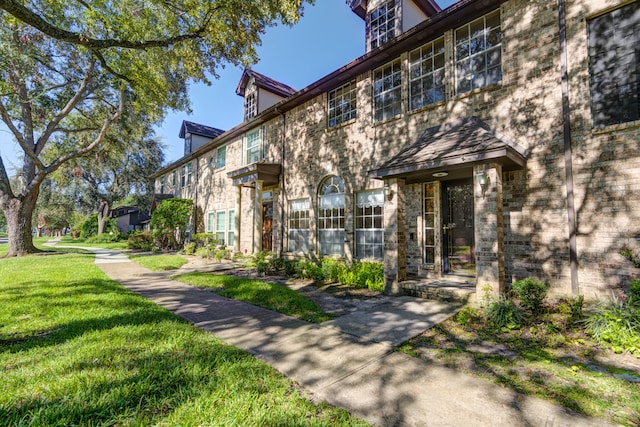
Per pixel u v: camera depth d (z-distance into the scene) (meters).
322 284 7.86
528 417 2.38
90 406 2.40
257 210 11.65
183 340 3.88
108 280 8.30
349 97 9.57
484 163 5.37
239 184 12.95
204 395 2.59
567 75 5.32
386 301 6.06
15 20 6.64
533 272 5.58
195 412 2.37
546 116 5.56
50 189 33.38
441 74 7.30
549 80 5.55
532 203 5.65
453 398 2.66
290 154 11.53
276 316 5.16
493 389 2.80
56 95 16.08
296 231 11.23
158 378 2.89
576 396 2.66
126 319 4.73
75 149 20.98
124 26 7.87
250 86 15.03
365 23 10.22
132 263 12.69
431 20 6.92
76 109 17.62
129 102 15.34
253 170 11.40
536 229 5.58
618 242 4.70
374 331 4.35
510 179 5.93
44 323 4.51
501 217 5.39
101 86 15.80
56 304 5.56
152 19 8.56
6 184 15.15
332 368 3.23
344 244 9.25
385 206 6.97
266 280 8.52
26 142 15.59
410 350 3.71
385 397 2.67
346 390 2.79
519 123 5.89
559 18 5.46
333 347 3.80
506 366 3.24
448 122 7.00
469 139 5.80
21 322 4.56
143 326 4.40
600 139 4.94
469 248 6.87
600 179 4.91
